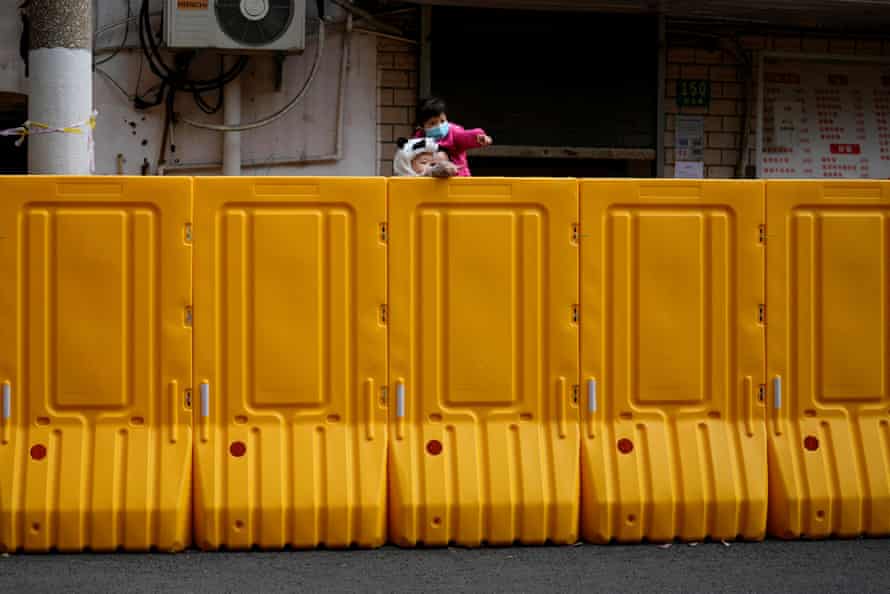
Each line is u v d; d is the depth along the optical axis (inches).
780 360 256.5
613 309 252.5
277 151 390.3
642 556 239.5
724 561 235.6
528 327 250.5
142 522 236.8
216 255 244.2
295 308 245.4
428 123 289.0
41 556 236.8
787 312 257.3
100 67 380.8
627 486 247.6
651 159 413.4
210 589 213.6
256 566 229.9
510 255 250.2
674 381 253.1
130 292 243.1
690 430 253.1
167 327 243.0
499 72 401.1
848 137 426.9
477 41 398.9
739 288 255.4
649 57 409.7
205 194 244.1
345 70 391.5
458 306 248.7
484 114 400.8
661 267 253.6
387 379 247.1
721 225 255.6
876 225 260.1
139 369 242.4
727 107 419.2
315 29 387.5
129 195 242.8
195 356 243.4
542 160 418.0
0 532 235.8
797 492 251.4
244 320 244.8
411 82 396.5
